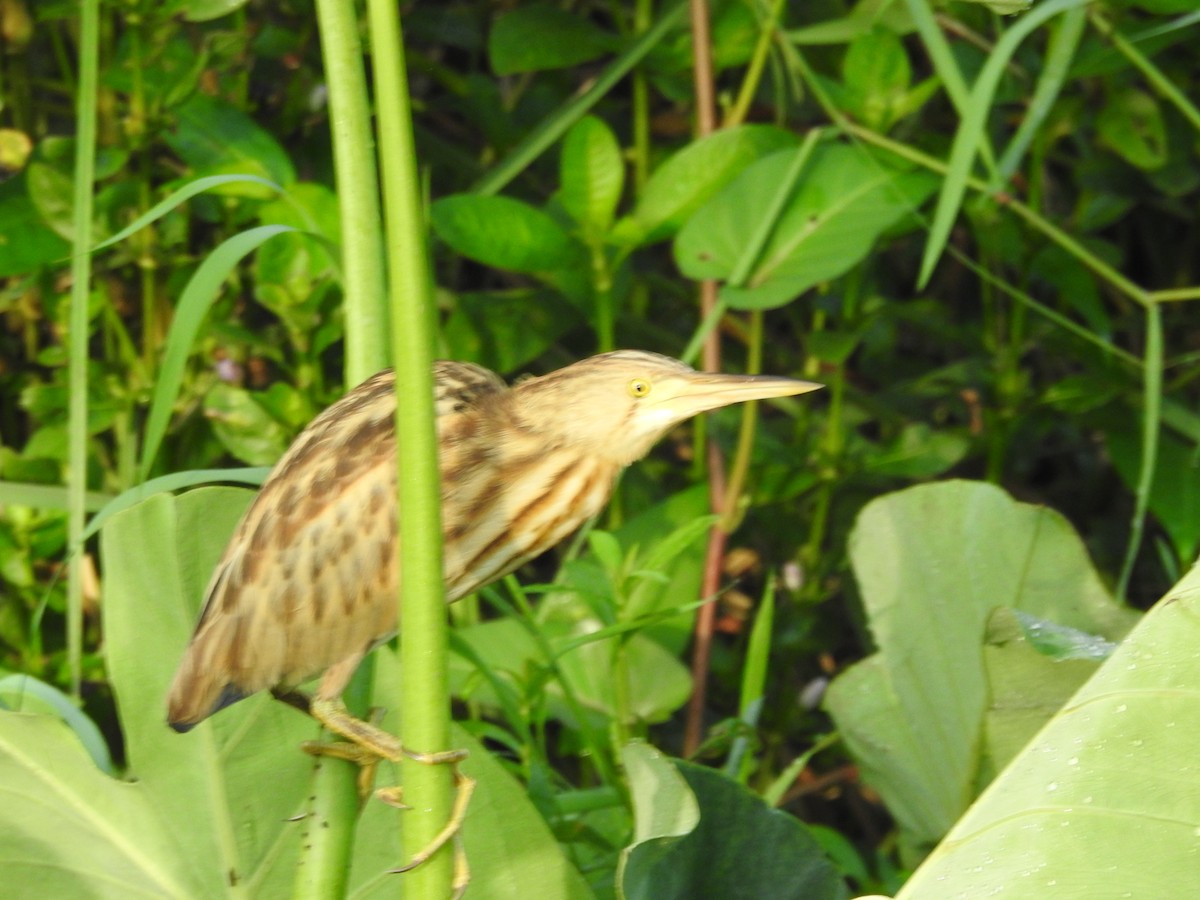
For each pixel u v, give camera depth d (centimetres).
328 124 752
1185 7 744
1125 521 770
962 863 705
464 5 773
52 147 740
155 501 715
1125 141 754
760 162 745
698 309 764
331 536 713
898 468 752
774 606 753
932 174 746
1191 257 779
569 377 722
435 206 740
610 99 771
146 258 741
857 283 752
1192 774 703
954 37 763
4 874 707
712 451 750
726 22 754
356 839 713
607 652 736
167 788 712
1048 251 754
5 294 743
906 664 726
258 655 712
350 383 715
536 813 713
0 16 743
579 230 745
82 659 738
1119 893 702
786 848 714
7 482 735
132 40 737
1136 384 754
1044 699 718
